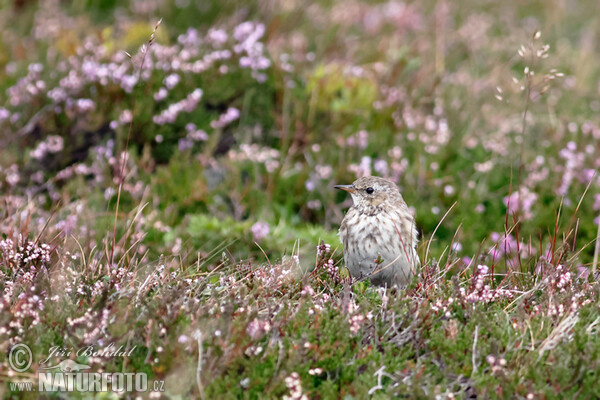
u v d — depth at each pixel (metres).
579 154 12.12
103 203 10.81
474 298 7.15
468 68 16.00
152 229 10.22
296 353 6.11
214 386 6.00
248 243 10.26
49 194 11.41
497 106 14.41
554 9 19.16
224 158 12.38
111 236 9.67
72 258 7.92
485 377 6.11
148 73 12.20
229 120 12.57
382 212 8.92
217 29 14.70
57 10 16.69
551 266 7.98
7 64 14.32
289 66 13.77
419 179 12.12
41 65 13.05
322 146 12.84
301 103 13.27
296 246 10.27
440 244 11.07
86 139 12.23
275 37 15.33
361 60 15.56
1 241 8.05
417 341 6.67
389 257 8.82
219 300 7.10
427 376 6.14
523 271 8.87
